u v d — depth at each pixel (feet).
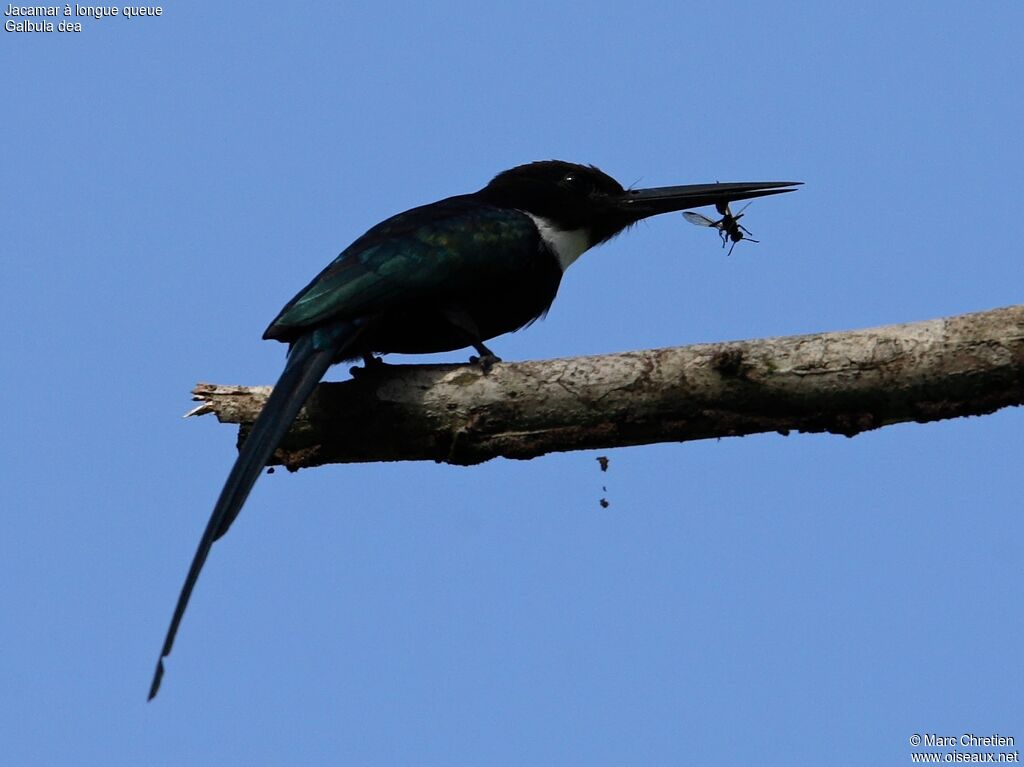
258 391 35.96
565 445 34.94
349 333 36.68
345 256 38.14
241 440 36.24
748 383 33.06
